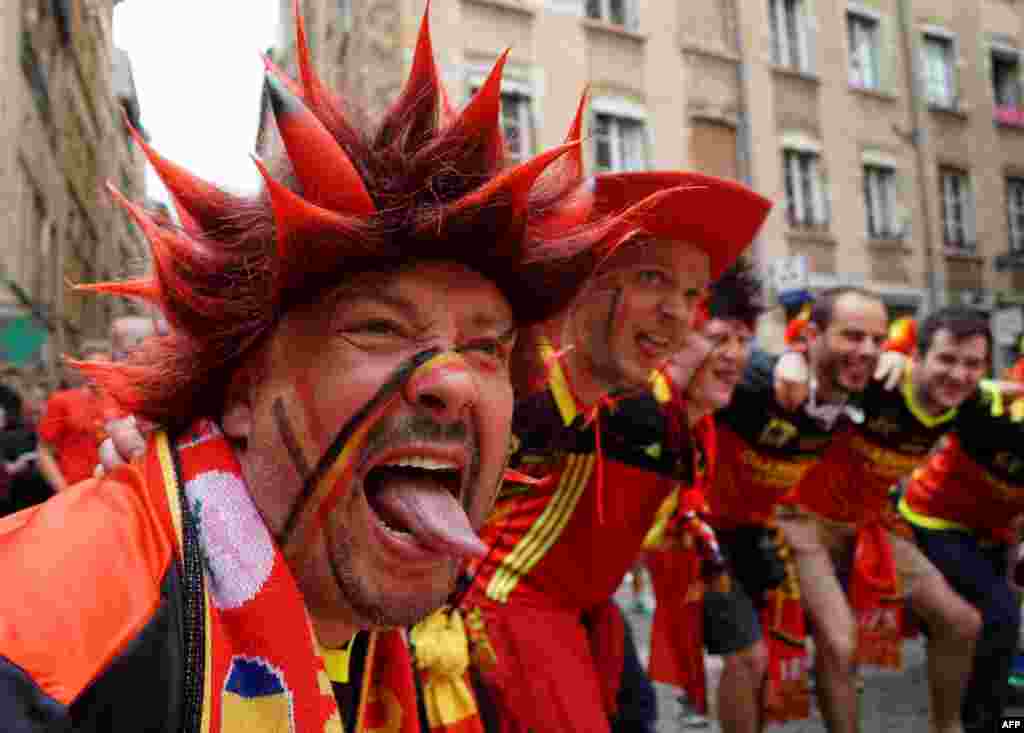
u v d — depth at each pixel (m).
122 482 0.94
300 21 0.95
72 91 17.92
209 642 0.86
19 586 0.76
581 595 1.97
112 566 0.82
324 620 0.98
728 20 13.00
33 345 8.77
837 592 3.12
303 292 0.90
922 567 3.32
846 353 2.95
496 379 0.99
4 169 11.10
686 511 2.51
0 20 11.18
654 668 2.79
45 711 0.71
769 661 3.07
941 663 3.24
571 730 1.81
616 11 12.30
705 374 2.10
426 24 0.94
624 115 11.91
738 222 1.96
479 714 1.79
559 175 1.08
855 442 3.32
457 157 0.92
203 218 0.94
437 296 0.92
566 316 1.12
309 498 0.90
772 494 3.03
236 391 0.97
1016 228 15.64
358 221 0.86
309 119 0.86
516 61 11.06
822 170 13.58
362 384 0.89
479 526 1.00
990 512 3.40
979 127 15.32
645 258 1.92
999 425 3.28
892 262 14.06
